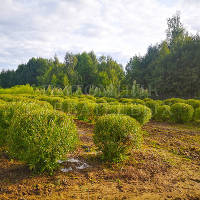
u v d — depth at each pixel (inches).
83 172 157.2
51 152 144.3
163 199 121.6
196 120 453.7
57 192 125.9
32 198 117.9
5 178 140.7
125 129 171.6
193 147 237.8
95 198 120.5
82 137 281.7
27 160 142.6
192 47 1528.1
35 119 145.8
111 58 2832.2
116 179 147.3
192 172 167.2
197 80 1320.1
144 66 2171.5
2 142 193.2
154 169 168.6
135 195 125.4
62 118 157.0
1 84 3676.2
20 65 4050.2
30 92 1075.3
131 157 195.2
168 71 1541.6
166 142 267.1
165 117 457.4
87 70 2842.0
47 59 3848.4
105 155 180.1
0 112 196.5
